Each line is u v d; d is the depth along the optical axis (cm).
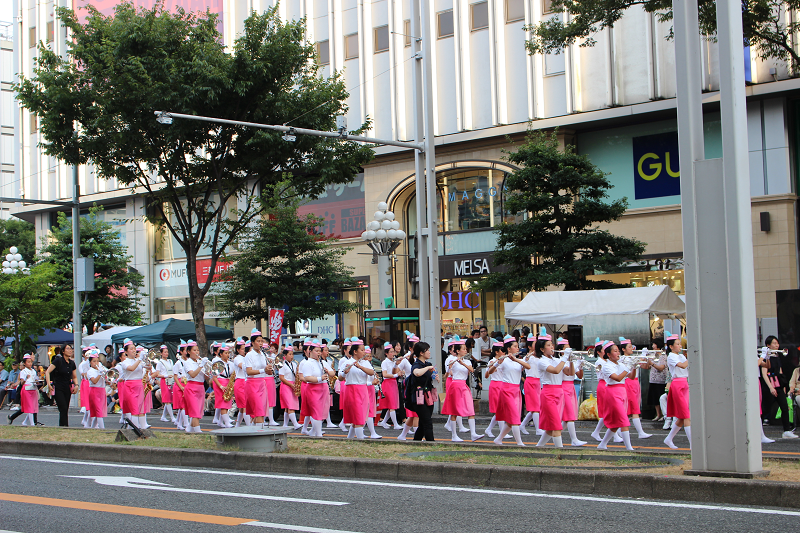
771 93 2544
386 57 3372
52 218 4731
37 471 1040
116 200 4491
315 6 3562
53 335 3369
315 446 1137
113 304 3850
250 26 2217
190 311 4253
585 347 1852
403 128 3328
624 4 1981
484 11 3125
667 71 2744
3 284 3159
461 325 3250
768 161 2588
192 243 2350
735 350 773
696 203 805
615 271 2314
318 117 2262
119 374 1659
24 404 1941
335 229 3606
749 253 791
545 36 2075
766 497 709
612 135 2919
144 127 2144
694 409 790
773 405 1606
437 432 1600
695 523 642
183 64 2102
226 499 798
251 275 2661
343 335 3553
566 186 2300
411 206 3453
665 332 2033
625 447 1187
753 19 1838
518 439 1215
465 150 3188
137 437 1256
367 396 1405
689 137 812
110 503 788
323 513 720
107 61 2062
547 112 2977
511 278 2347
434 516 698
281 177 2428
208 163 2325
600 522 655
